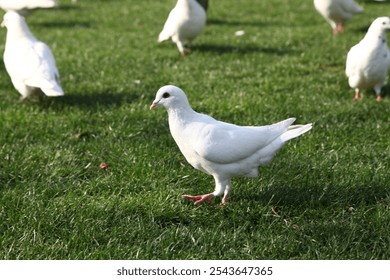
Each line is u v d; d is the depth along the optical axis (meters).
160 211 5.99
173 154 7.31
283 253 5.40
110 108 8.83
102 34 14.35
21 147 7.51
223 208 6.06
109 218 5.91
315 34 13.65
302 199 6.24
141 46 12.98
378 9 16.84
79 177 6.89
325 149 7.48
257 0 18.44
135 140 7.77
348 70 9.16
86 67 11.16
